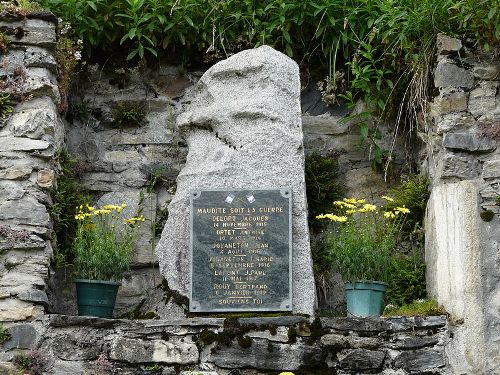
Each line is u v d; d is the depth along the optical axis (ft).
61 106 17.79
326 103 19.17
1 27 17.15
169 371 15.65
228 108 17.38
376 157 18.66
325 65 19.27
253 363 15.60
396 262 17.61
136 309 17.53
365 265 16.35
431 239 17.03
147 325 15.84
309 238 17.19
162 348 15.72
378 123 18.88
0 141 16.63
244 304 16.33
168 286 16.90
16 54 17.12
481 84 16.99
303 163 17.22
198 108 17.98
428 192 17.80
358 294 16.26
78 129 19.08
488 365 15.56
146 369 15.65
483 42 17.06
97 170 18.80
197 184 17.01
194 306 16.39
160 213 18.57
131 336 15.80
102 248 16.75
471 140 16.76
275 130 17.12
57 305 17.29
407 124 18.83
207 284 16.46
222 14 19.22
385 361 15.56
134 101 19.26
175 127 19.10
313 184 18.52
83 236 17.28
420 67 17.70
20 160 16.60
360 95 19.12
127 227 18.31
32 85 16.90
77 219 17.25
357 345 15.62
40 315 15.89
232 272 16.48
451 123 16.88
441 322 15.65
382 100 18.61
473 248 15.93
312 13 18.99
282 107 17.34
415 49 17.88
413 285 17.39
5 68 17.02
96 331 15.84
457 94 16.97
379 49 18.76
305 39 19.26
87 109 19.21
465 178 16.69
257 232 16.61
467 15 16.92
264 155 17.02
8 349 15.71
